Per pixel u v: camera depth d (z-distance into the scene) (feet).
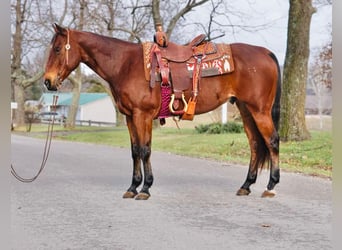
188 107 20.53
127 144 55.88
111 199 20.94
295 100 42.60
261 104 20.92
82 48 20.48
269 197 21.34
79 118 169.89
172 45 20.86
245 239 14.82
